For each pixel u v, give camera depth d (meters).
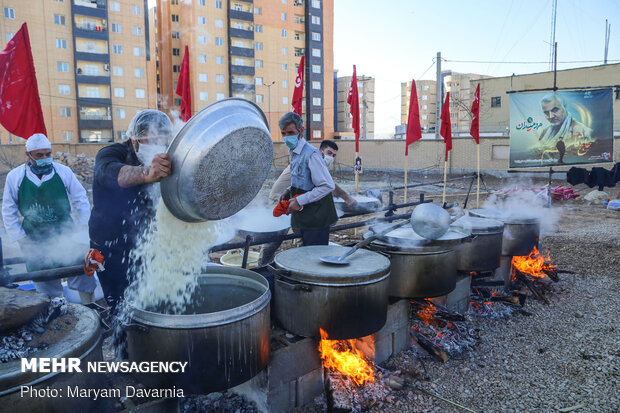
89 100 41.69
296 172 3.19
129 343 2.05
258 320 2.06
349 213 4.00
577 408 2.69
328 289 2.38
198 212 1.87
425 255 3.11
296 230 3.32
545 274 5.35
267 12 51.75
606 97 11.64
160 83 50.75
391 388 2.85
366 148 32.19
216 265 2.65
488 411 2.66
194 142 1.75
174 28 49.56
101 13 41.19
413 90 5.67
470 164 26.83
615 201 12.05
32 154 3.42
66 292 3.79
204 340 1.87
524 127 12.15
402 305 3.32
